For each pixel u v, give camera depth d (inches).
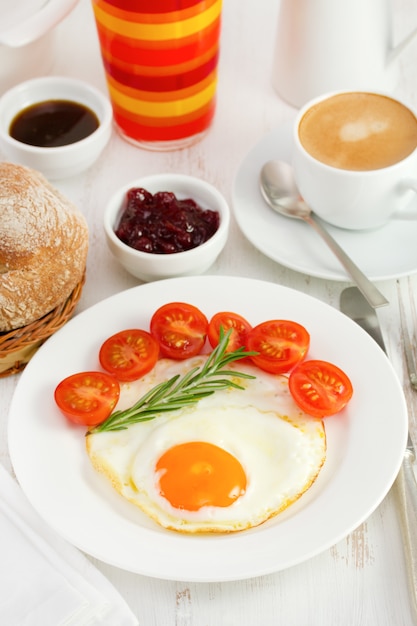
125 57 31.5
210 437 26.0
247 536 24.3
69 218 28.2
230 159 34.0
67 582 24.3
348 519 24.4
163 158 34.1
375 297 28.5
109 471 25.6
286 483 25.3
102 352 27.5
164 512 25.0
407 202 30.7
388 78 34.1
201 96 33.1
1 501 25.8
